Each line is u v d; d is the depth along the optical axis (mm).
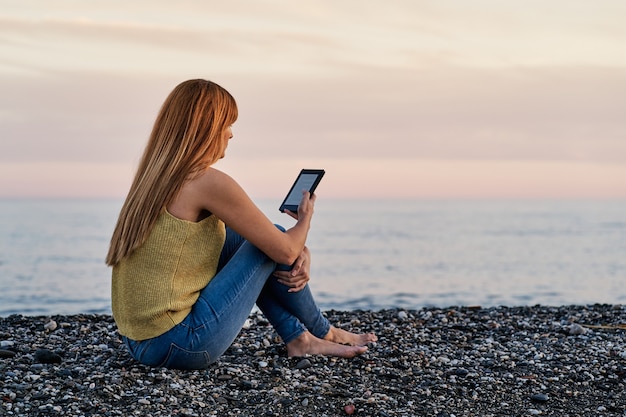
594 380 4191
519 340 5148
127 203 3537
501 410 3691
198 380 3764
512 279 38469
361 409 3557
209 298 3662
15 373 3770
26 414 3279
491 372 4281
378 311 6434
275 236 3641
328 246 78438
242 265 3738
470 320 5863
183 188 3463
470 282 36562
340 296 28766
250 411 3473
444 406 3697
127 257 3535
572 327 5398
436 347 4844
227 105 3611
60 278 38281
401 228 133500
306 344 4262
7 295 28891
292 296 4098
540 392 3977
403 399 3750
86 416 3281
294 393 3697
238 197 3502
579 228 135250
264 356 4332
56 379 3713
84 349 4422
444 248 73938
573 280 37531
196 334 3619
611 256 60344
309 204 3898
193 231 3494
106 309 22391
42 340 4707
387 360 4406
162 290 3529
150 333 3619
